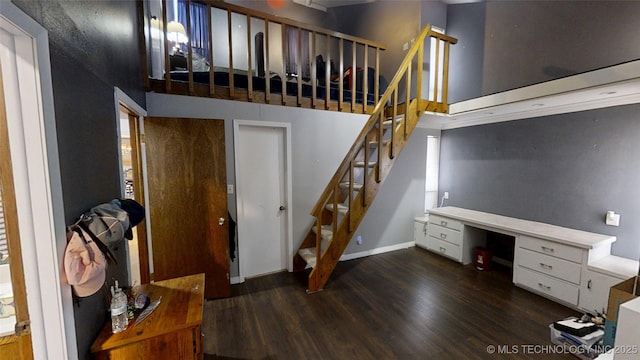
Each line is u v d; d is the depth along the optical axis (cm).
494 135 367
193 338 136
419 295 282
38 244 95
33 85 90
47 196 95
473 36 360
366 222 398
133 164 249
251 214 328
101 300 133
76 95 117
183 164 262
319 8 470
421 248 431
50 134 95
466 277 325
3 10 74
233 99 272
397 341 211
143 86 243
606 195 264
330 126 351
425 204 452
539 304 262
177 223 264
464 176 412
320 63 396
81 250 105
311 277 287
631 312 96
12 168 91
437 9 379
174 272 266
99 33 145
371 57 431
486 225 322
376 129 367
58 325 100
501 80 329
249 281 318
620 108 253
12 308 100
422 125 429
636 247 246
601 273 229
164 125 255
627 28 230
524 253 288
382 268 353
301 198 343
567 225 295
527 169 330
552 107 300
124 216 131
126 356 126
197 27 400
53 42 99
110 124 159
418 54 319
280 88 298
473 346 205
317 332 222
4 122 89
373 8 428
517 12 310
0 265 99
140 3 234
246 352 200
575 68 263
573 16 263
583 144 280
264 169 331
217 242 276
